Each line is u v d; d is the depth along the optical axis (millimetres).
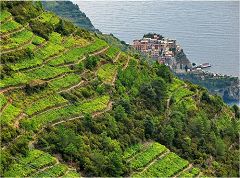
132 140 132375
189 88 175625
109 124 131625
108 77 154125
